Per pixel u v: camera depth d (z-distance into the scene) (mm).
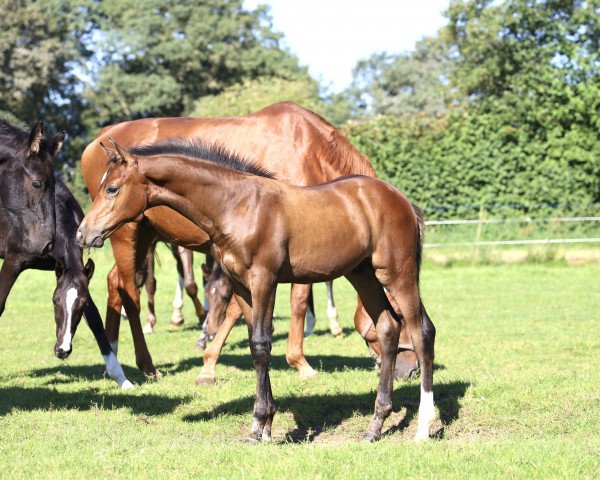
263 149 8344
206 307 12406
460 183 23859
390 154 24094
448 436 6238
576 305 14203
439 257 21016
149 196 5625
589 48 26391
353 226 6020
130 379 8617
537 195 23594
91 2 46312
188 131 8648
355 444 5605
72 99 41469
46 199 7012
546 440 5719
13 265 7379
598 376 7977
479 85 32312
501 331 11453
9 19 37125
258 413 5715
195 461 5070
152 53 46844
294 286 8219
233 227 5621
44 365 9570
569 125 25031
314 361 9562
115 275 8758
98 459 5176
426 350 6258
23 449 5609
